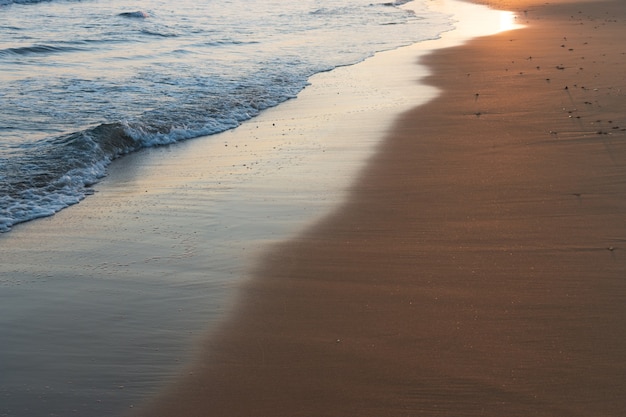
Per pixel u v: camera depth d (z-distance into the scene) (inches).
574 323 209.2
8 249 279.3
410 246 267.0
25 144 417.4
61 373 195.5
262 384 187.6
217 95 551.5
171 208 319.6
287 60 721.6
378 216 297.1
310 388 185.0
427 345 201.6
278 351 202.2
